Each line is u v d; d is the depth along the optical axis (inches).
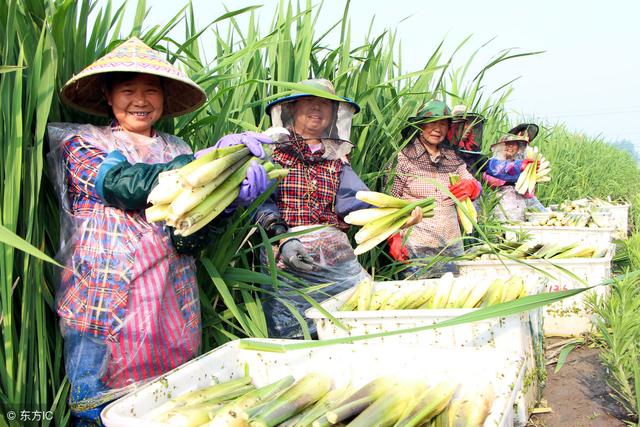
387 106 159.6
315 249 123.9
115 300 78.3
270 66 136.2
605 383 130.7
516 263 161.8
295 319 124.6
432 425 70.9
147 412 70.2
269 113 128.4
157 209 73.3
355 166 149.9
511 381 73.0
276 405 70.1
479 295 111.4
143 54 85.7
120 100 86.9
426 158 169.2
